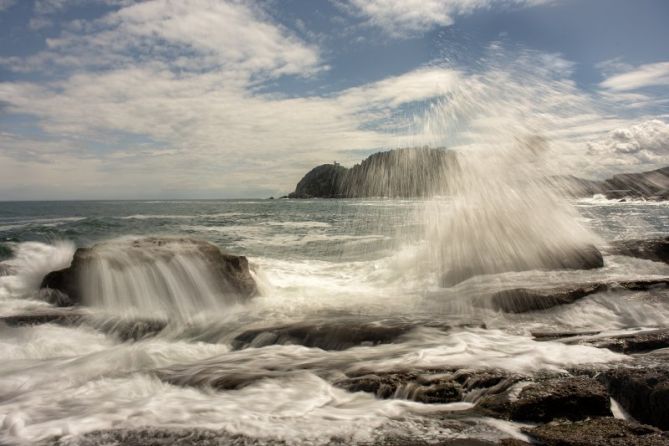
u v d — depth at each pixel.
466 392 3.82
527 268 8.11
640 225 15.91
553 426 3.18
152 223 23.86
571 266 8.07
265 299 7.50
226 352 5.25
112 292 7.25
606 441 2.92
